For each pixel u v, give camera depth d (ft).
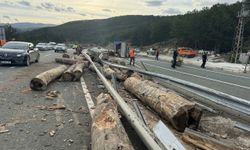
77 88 35.55
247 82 59.00
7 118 20.83
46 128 19.16
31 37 305.94
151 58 157.48
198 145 16.70
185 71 77.71
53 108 24.31
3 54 56.39
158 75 39.04
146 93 25.57
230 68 110.73
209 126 21.89
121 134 14.61
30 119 20.93
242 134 20.63
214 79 60.23
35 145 16.26
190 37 300.61
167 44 371.76
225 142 17.65
